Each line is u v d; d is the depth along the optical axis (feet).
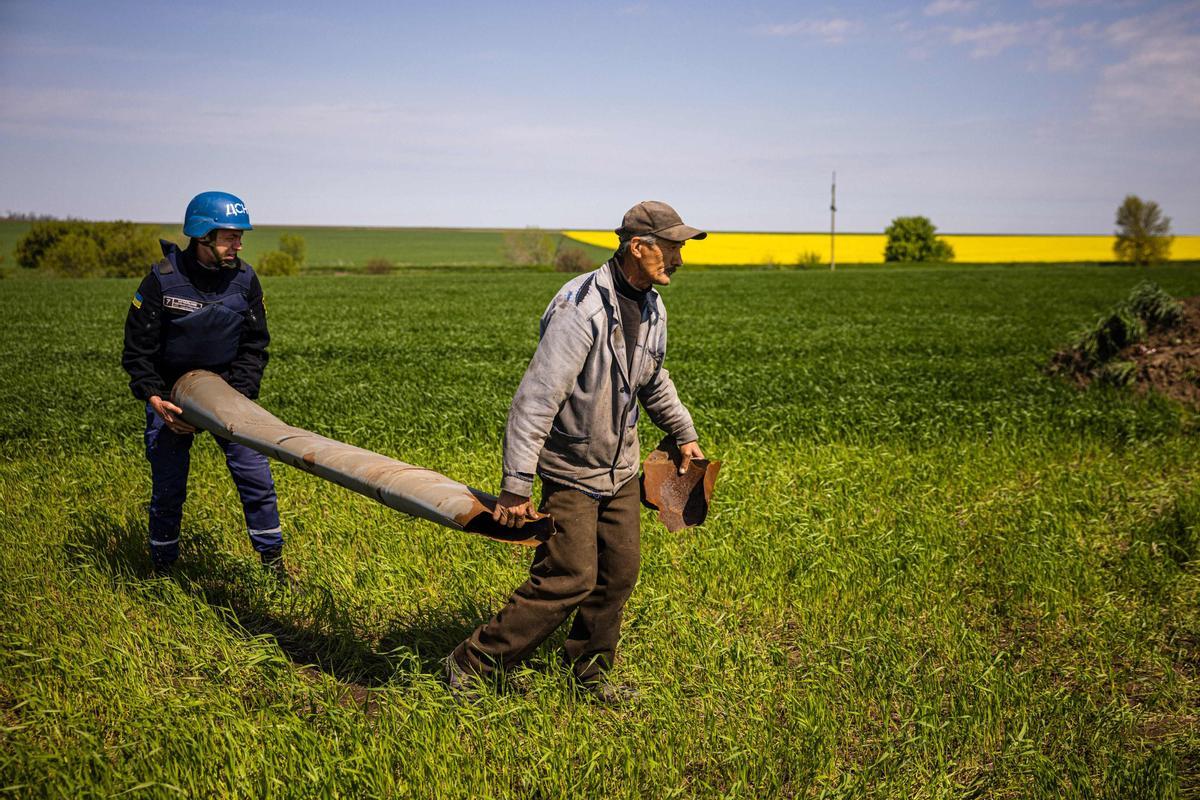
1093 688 11.66
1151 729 10.75
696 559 15.34
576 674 11.27
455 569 14.61
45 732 9.77
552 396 9.85
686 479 11.82
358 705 10.43
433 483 9.69
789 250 351.25
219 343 13.79
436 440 26.68
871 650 12.05
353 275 214.69
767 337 68.28
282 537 15.39
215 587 14.42
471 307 107.86
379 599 13.64
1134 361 35.45
